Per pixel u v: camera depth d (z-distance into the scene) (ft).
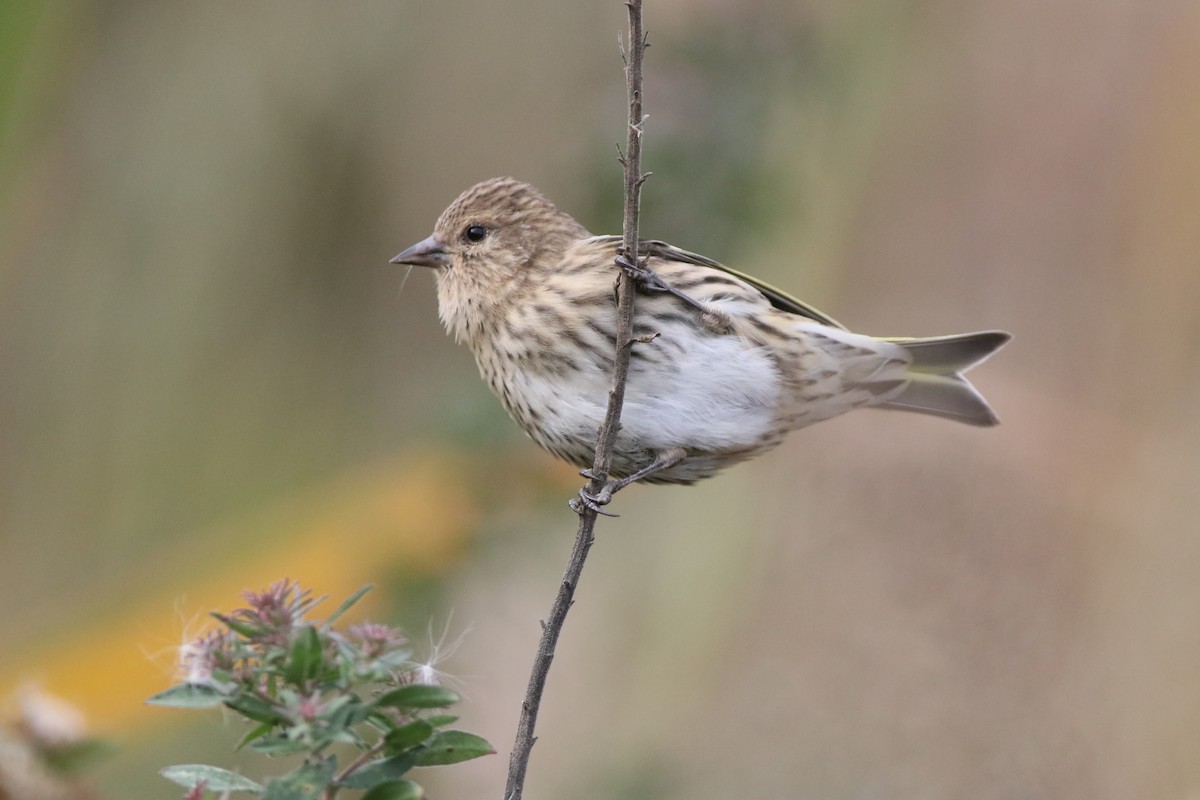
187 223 39.91
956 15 48.98
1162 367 47.24
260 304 40.50
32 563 38.55
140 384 39.81
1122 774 34.81
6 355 39.63
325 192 40.52
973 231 49.83
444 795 33.94
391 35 40.45
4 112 30.40
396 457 36.76
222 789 14.53
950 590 35.70
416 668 15.53
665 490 39.42
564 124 39.81
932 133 48.01
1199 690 36.29
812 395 25.80
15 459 39.29
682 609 38.24
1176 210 48.88
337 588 34.32
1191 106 49.29
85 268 39.75
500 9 40.57
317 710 14.10
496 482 33.14
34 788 18.94
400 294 40.70
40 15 30.45
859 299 48.57
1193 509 41.04
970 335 26.16
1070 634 36.42
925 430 39.86
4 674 33.32
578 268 25.02
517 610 33.22
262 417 40.06
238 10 39.86
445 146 40.42
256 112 39.99
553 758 35.35
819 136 39.34
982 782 33.58
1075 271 49.29
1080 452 42.91
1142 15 51.16
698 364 24.22
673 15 35.58
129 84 39.58
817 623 36.04
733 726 35.27
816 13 36.76
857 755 33.55
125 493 39.29
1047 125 50.31
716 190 33.55
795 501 39.19
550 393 24.61
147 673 33.40
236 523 38.78
